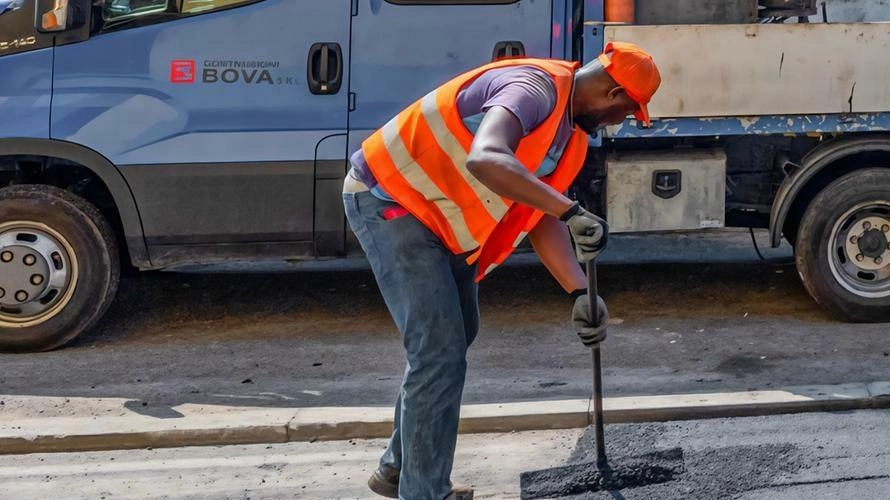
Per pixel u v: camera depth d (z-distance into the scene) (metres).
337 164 7.85
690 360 7.24
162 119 7.76
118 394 6.99
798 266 8.06
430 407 4.66
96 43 7.73
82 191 8.31
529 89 4.32
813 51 7.76
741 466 5.43
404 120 4.63
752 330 7.88
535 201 4.14
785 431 5.91
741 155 8.41
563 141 4.56
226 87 7.76
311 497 5.50
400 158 4.59
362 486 5.60
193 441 6.25
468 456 5.89
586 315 4.75
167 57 7.74
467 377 7.09
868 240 8.02
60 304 7.95
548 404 6.32
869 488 5.16
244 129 7.79
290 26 7.75
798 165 8.06
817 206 7.98
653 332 7.92
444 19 7.80
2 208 7.82
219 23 7.72
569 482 5.30
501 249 4.85
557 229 5.00
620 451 5.73
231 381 7.20
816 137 8.22
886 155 8.23
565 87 4.47
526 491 5.31
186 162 7.78
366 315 8.66
